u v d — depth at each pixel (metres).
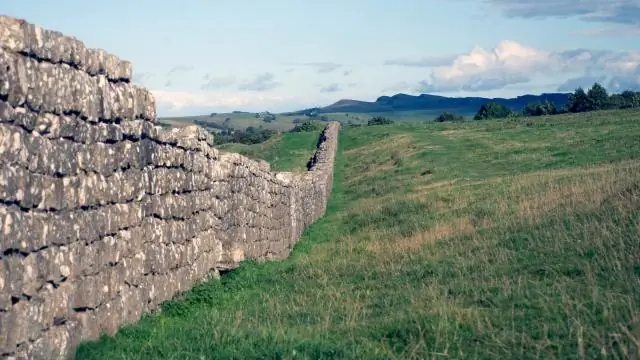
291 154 69.50
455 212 25.30
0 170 7.69
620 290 11.46
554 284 12.55
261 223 21.66
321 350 9.95
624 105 96.12
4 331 7.66
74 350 9.36
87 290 9.86
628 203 17.66
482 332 10.45
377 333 11.11
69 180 9.38
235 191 18.70
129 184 11.65
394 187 42.41
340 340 10.87
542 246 16.31
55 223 8.96
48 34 8.77
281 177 27.22
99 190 10.38
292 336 10.80
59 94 9.05
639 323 9.55
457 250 18.41
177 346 10.42
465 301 12.74
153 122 12.80
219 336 10.91
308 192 32.03
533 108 101.75
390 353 9.99
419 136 66.00
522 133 59.59
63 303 9.13
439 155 51.50
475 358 9.51
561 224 17.86
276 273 18.89
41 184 8.59
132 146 11.79
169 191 13.75
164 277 13.34
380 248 21.45
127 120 11.54
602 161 36.44
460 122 79.50
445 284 14.73
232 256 17.66
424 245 20.20
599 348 9.16
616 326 9.70
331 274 18.06
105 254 10.59
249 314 13.69
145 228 12.41
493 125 70.62
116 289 10.99
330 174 46.34
